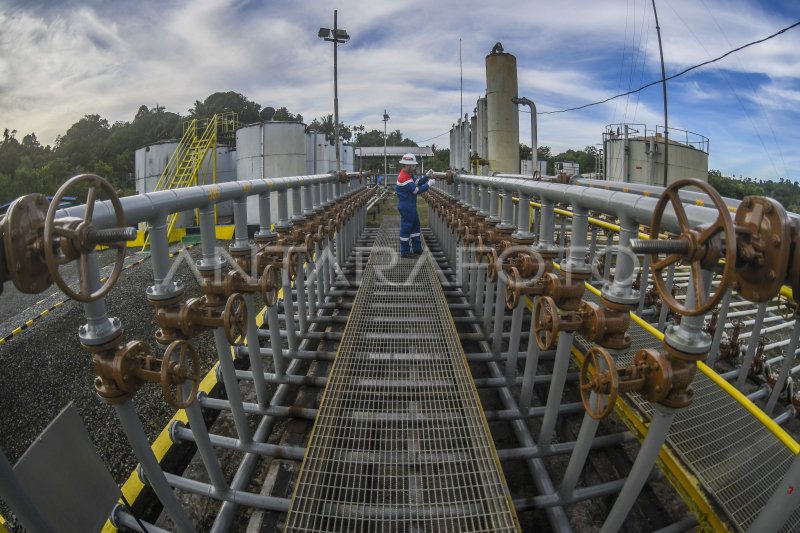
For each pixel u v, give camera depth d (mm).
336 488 2133
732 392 2445
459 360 3014
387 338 3344
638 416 2158
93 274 1416
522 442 2645
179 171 16266
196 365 1832
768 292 1033
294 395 3361
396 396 2727
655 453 1508
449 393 2674
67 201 1918
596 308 1708
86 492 1467
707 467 1925
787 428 3328
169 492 1816
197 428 2062
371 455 2209
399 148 32469
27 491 1258
